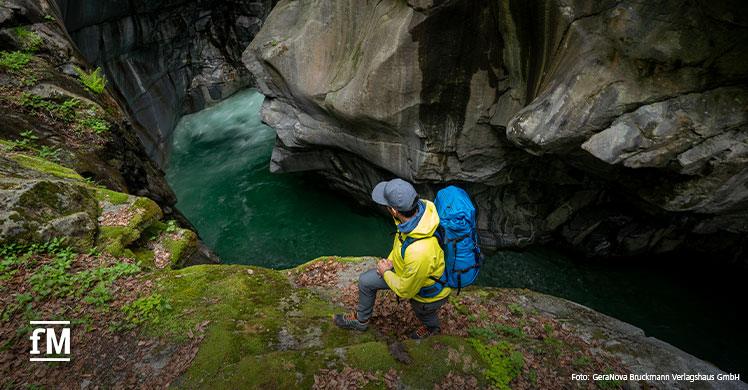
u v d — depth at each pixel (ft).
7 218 16.35
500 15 21.48
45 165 21.03
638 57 18.37
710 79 17.57
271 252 35.35
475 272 12.53
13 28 26.99
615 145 19.53
